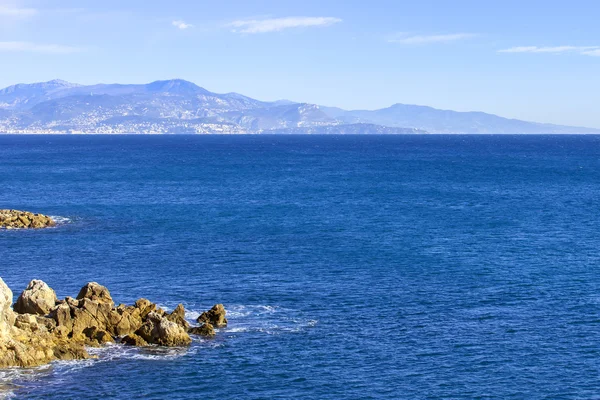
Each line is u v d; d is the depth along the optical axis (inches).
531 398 1791.3
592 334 2234.3
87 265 3189.0
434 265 3164.4
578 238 3831.2
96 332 2127.2
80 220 4559.5
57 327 2094.0
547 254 3403.1
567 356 2054.6
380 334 2235.5
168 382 1867.6
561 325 2320.4
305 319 2381.9
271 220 4522.6
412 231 4062.5
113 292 2714.1
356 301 2591.0
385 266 3149.6
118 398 1774.1
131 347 2089.1
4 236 3937.0
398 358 2038.6
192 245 3654.0
